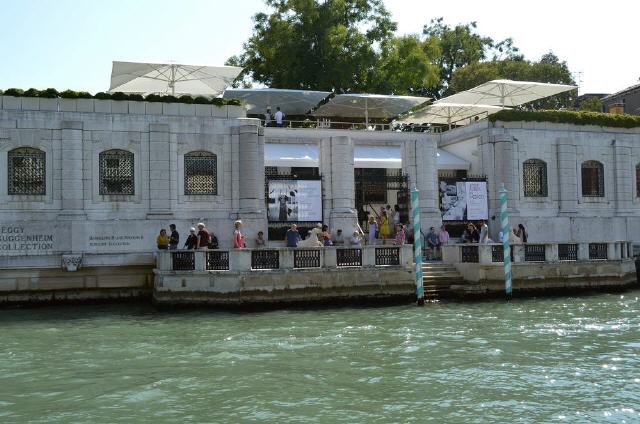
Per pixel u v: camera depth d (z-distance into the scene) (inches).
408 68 1679.4
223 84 1173.1
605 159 1243.8
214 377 484.4
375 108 1405.0
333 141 1035.3
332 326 701.3
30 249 895.7
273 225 1019.9
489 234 1159.6
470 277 944.3
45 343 619.8
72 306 891.4
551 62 2234.3
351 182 1040.2
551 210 1193.4
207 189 997.2
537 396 433.7
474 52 2236.7
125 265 924.0
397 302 886.4
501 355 552.7
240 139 1005.8
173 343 613.9
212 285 832.9
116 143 955.3
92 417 395.9
